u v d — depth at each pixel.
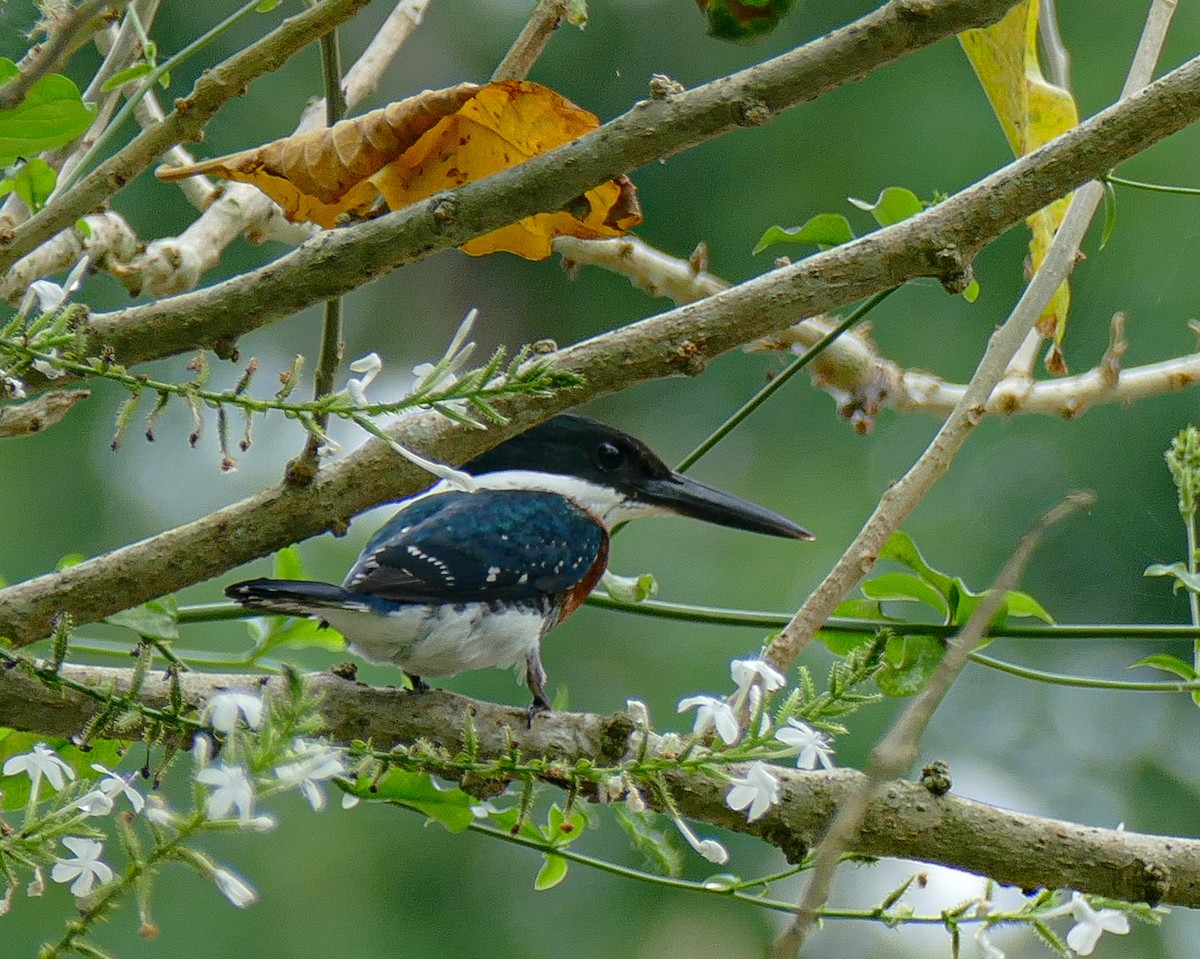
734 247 13.83
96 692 4.05
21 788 5.32
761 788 4.20
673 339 4.80
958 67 13.66
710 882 5.10
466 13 14.55
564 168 4.42
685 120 4.39
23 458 12.76
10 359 3.93
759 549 13.02
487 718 5.17
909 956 9.77
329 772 3.45
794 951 3.04
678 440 14.15
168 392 3.92
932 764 5.02
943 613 5.97
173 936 10.80
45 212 4.40
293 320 14.70
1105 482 12.71
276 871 11.29
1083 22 13.07
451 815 5.24
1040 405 7.55
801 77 4.37
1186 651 12.88
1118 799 12.86
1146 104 4.65
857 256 4.76
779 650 5.00
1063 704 13.16
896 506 5.16
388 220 4.54
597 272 15.10
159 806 3.60
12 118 4.21
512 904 11.71
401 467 4.93
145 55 4.83
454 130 4.68
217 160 4.60
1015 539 12.79
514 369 3.89
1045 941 4.70
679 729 12.12
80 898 3.57
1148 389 7.46
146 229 12.83
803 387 14.02
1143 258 12.41
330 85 4.55
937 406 8.00
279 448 13.34
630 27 14.32
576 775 4.22
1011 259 13.14
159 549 4.89
